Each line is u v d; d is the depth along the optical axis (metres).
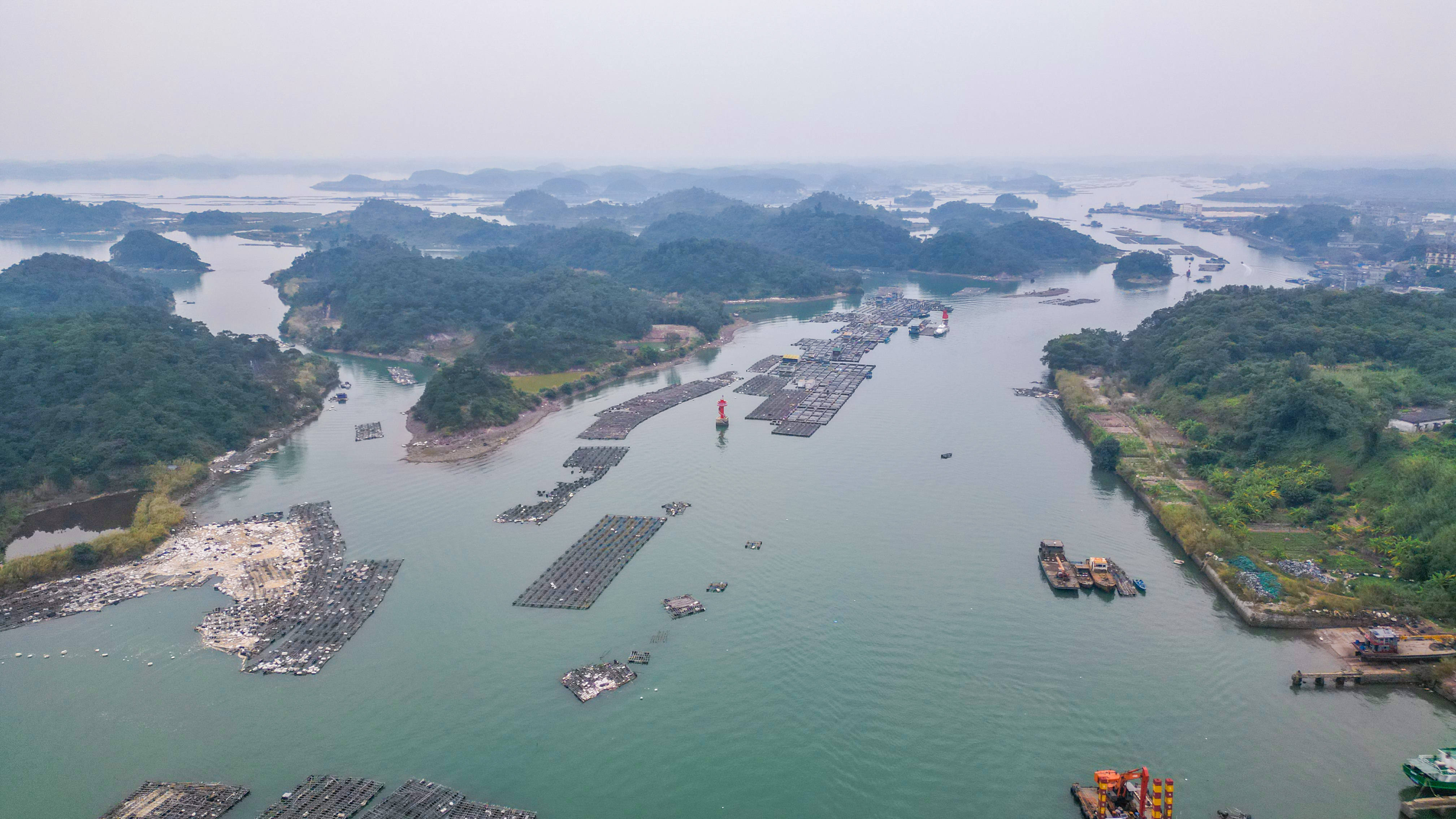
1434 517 167.00
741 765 120.69
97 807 113.81
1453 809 109.69
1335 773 118.25
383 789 116.12
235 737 126.31
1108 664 142.88
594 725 128.50
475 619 156.75
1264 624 152.38
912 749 123.62
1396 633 143.88
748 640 150.12
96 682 139.00
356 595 164.25
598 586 167.88
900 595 164.38
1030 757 121.81
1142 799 106.00
